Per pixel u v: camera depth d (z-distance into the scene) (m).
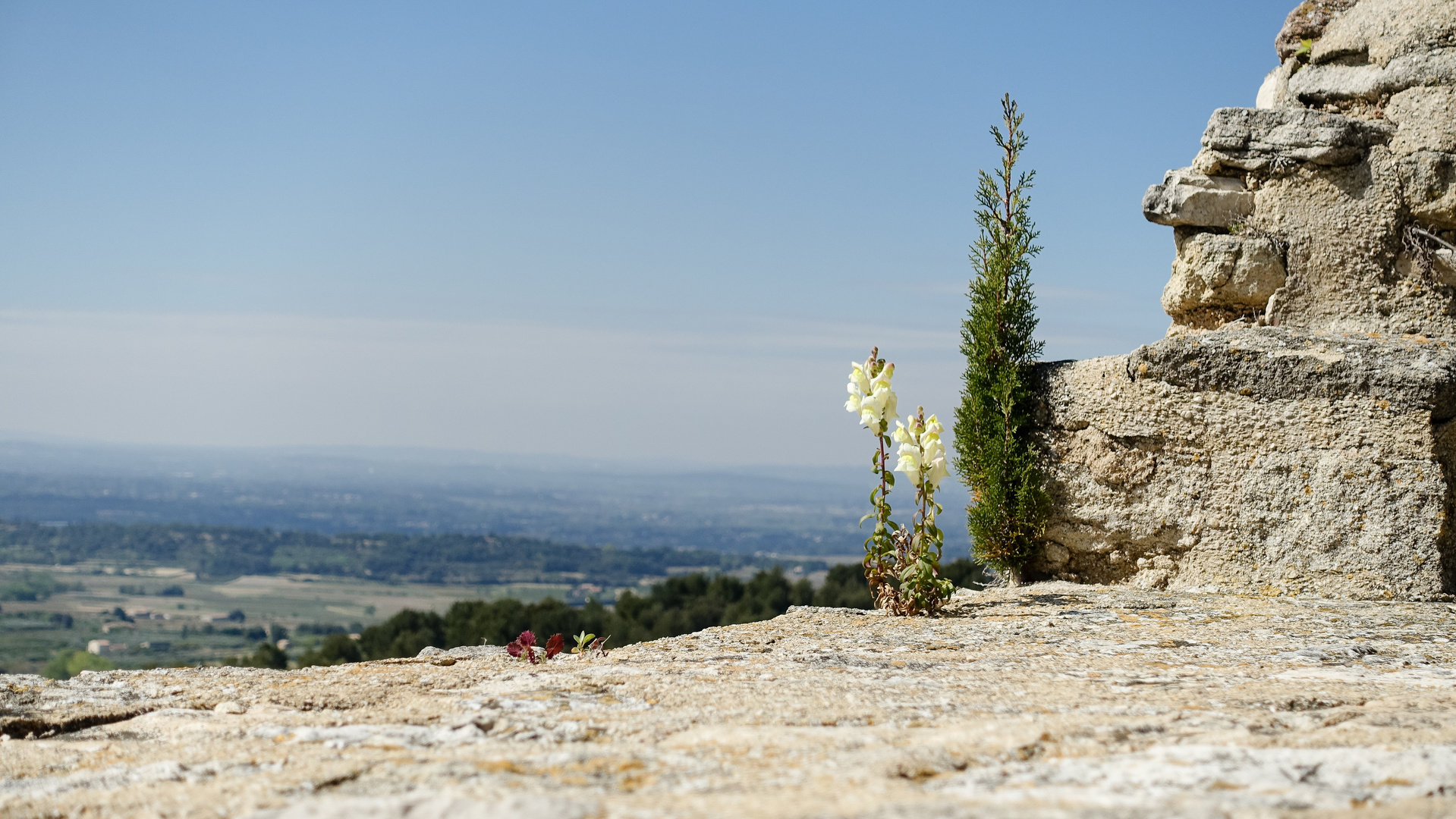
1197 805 1.94
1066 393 7.00
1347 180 6.70
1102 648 4.46
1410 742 2.40
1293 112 6.79
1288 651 4.30
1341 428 6.14
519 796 2.04
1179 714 2.87
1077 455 6.97
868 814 1.88
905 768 2.30
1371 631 4.86
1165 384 6.62
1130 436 6.74
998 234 7.20
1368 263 6.64
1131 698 3.20
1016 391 7.11
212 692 3.50
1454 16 6.47
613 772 2.37
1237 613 5.49
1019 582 7.22
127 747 2.79
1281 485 6.30
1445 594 5.94
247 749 2.71
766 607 28.39
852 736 2.65
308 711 3.23
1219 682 3.54
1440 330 6.49
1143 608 5.70
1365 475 6.07
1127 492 6.79
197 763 2.55
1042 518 7.04
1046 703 3.14
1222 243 6.94
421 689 3.53
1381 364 6.04
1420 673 3.80
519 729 2.83
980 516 7.22
